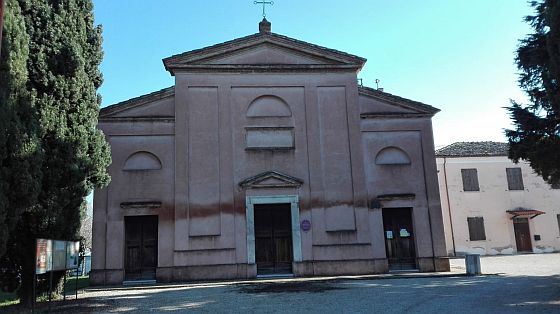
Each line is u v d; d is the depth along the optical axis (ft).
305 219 74.95
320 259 74.13
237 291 56.18
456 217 123.03
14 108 41.16
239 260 72.13
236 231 73.05
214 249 72.02
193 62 76.89
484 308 39.27
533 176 127.95
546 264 86.12
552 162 51.31
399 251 78.02
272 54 80.02
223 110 76.74
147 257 72.95
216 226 72.84
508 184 126.72
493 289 51.65
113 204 72.08
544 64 48.08
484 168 126.82
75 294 57.41
